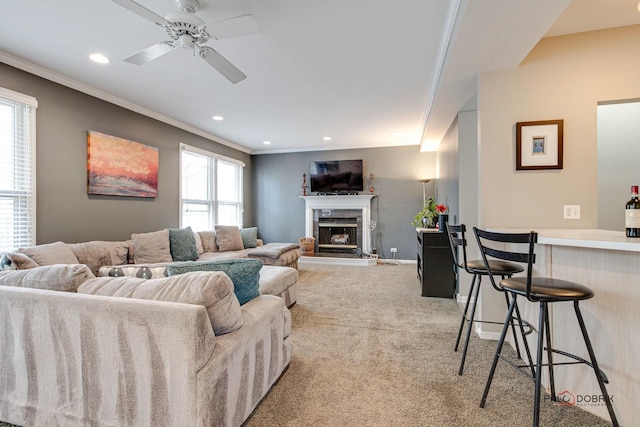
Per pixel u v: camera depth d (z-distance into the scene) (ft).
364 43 8.02
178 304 4.07
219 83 10.66
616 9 6.77
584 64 7.69
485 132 8.23
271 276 10.24
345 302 11.86
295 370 6.72
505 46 7.06
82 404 4.44
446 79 8.93
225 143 19.60
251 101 12.46
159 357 4.00
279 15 6.82
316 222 21.83
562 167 7.79
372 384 6.17
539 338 4.67
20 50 8.45
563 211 7.80
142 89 11.20
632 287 4.77
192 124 15.96
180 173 15.69
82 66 9.39
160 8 6.67
